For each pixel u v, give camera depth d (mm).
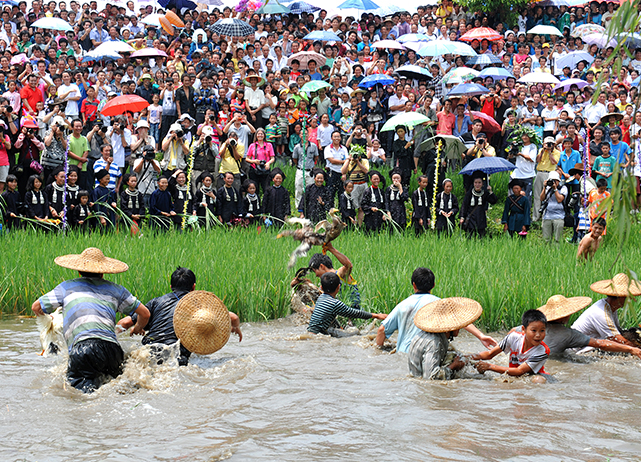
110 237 13602
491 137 20594
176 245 12633
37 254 11320
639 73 22922
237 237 13992
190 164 16859
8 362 7152
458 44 23109
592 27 26406
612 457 4496
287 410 5574
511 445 4715
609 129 19281
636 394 6203
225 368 6980
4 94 18438
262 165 18328
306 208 17047
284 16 26156
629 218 3895
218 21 22266
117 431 5035
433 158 19688
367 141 20719
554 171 17141
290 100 20078
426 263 11438
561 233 16297
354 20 26625
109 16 25359
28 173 16344
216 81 19750
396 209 16828
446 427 5129
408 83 22484
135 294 9883
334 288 8758
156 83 20406
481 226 16688
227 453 4559
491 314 9539
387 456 4496
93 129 17359
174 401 5844
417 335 6867
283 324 9648
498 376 6855
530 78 21672
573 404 5812
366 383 6480
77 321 6523
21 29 23812
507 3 27062
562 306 7770
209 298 7156
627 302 4426
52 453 4562
